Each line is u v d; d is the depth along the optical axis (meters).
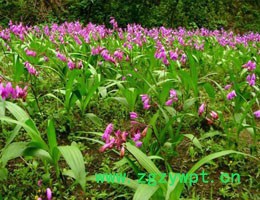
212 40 8.75
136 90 3.50
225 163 2.95
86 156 3.01
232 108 4.21
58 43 6.42
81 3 12.93
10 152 2.13
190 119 3.71
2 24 12.22
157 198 1.93
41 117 3.49
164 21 14.05
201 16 15.00
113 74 4.52
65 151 2.04
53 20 12.62
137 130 2.56
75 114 3.79
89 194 2.54
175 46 7.16
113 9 13.34
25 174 2.68
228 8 16.91
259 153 3.13
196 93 3.62
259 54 6.85
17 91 2.50
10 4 12.72
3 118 2.14
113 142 2.11
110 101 4.09
